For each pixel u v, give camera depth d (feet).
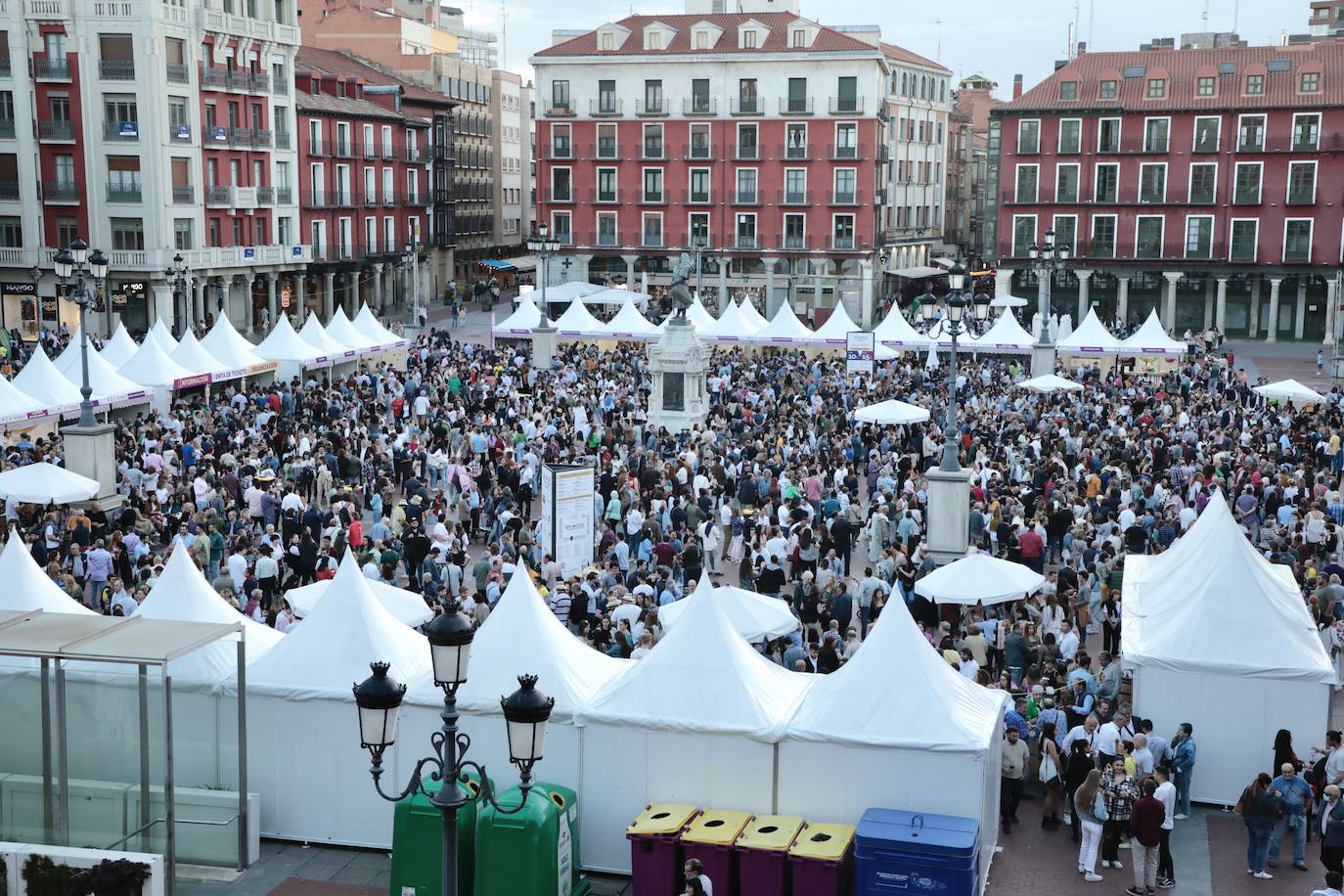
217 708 56.34
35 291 223.30
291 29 251.19
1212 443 121.80
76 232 220.02
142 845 50.49
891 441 131.75
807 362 192.95
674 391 141.69
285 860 55.57
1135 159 276.41
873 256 294.46
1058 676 68.69
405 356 188.65
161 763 50.78
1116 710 64.90
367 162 288.10
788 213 293.02
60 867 48.83
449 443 124.88
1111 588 80.23
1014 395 159.63
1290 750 58.23
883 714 52.85
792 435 125.90
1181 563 72.43
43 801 50.98
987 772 53.06
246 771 55.06
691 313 207.10
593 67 298.15
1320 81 263.90
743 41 291.38
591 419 142.00
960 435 125.80
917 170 341.62
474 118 360.69
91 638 51.60
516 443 122.52
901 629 54.80
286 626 71.26
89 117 215.51
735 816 52.70
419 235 315.58
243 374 148.36
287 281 260.01
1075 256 282.97
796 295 296.51
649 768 54.54
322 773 56.59
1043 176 283.38
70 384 119.03
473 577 86.28
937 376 169.58
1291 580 72.43
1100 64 285.43
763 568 84.43
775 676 57.93
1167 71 274.77
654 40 296.92
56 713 50.60
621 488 101.91
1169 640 62.64
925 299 109.40
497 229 382.01
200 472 100.37
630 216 301.84
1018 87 376.07
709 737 53.88
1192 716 62.03
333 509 93.71
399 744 55.93
